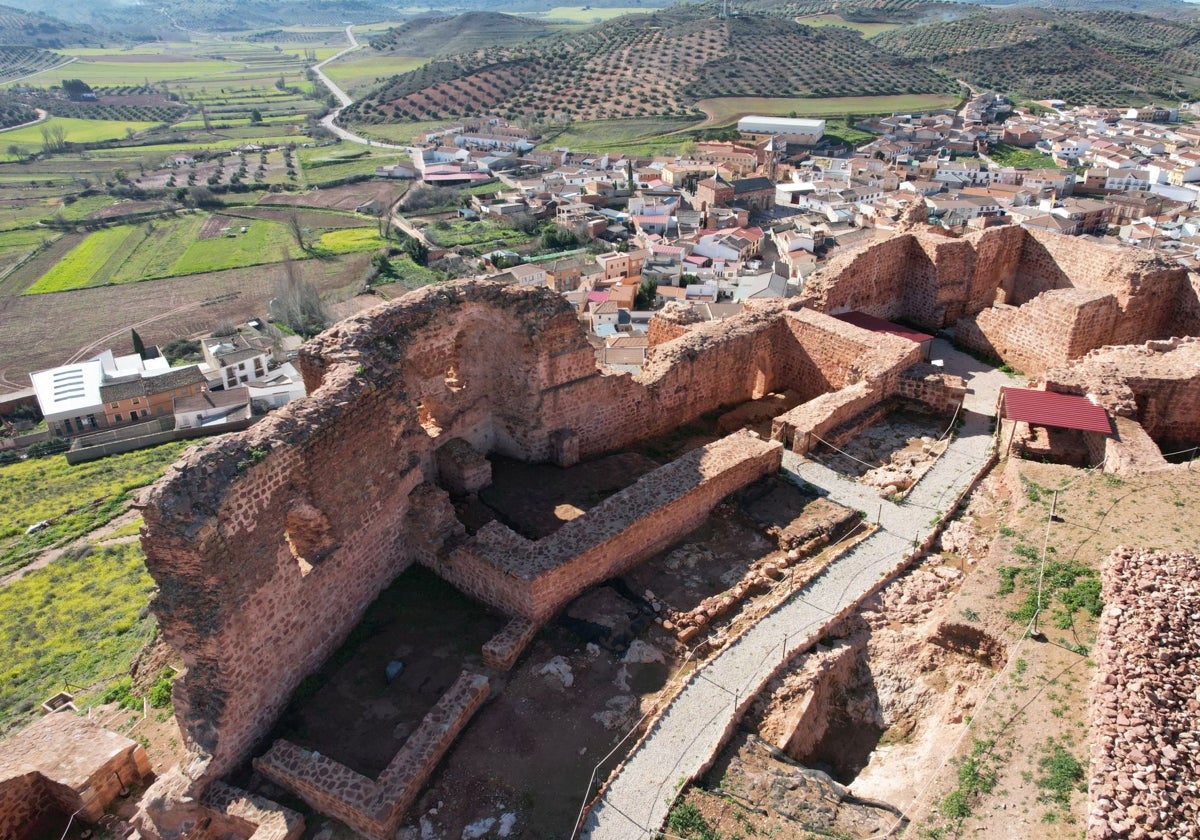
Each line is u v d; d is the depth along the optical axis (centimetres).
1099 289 2556
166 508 1252
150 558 1309
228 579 1325
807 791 1264
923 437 2192
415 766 1322
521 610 1611
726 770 1306
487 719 1441
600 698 1470
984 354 2628
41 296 11512
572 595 1664
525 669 1534
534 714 1446
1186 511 1655
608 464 2128
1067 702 1252
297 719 1473
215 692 1377
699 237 12025
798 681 1448
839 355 2459
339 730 1445
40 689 2977
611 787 1291
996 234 2755
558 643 1584
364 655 1595
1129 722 1150
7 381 9238
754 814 1236
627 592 1705
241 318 10619
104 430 7944
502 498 1959
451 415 2003
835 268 2675
